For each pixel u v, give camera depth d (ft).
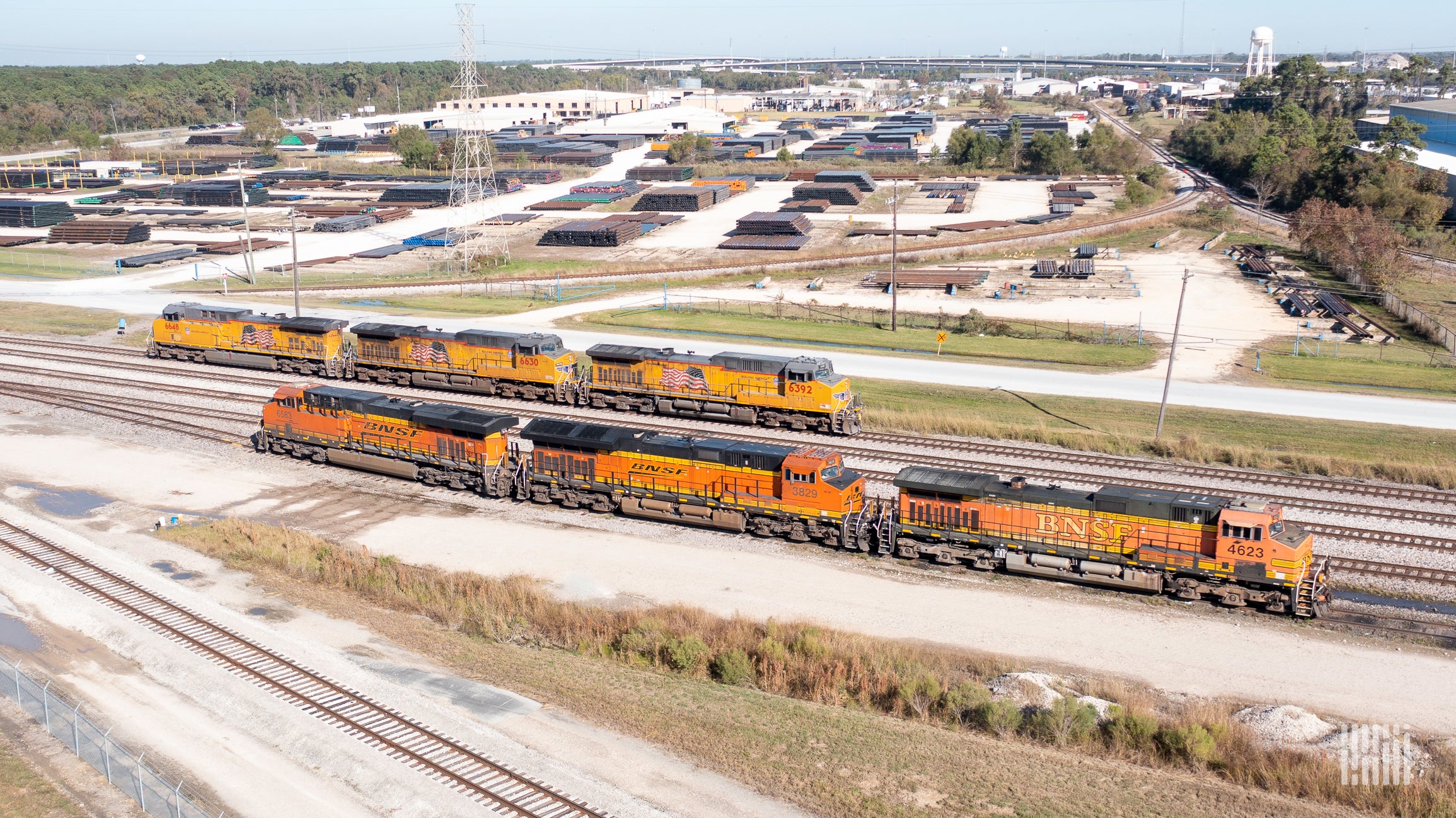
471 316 273.75
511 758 81.05
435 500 150.82
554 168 621.72
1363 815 76.23
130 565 121.80
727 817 74.38
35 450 172.45
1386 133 504.84
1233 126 637.30
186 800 73.05
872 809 75.05
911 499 126.93
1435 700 95.40
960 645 106.83
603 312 280.51
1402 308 282.15
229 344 225.56
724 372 182.19
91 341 252.62
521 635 108.68
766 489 133.69
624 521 142.51
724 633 107.55
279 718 87.81
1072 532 119.34
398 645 103.09
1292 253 365.20
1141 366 227.81
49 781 79.10
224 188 517.14
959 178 587.27
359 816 75.77
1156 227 422.00
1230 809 76.33
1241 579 112.37
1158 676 100.48
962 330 264.11
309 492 154.61
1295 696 96.58
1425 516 139.13
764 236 411.54
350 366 216.13
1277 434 177.47
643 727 86.94
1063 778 80.07
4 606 112.16
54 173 597.52
